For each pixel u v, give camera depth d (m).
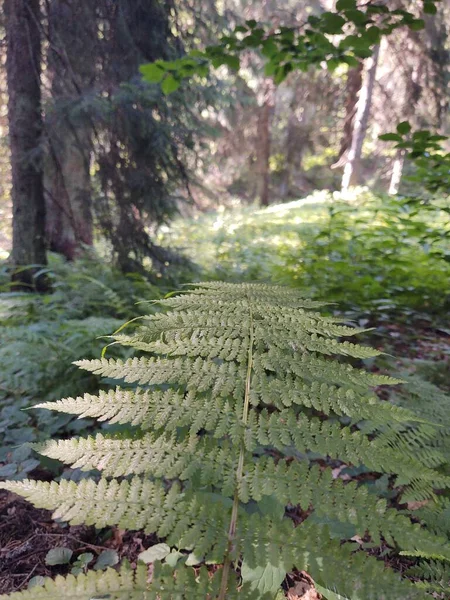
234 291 1.87
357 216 10.21
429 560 2.01
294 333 1.52
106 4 6.13
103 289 5.47
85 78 6.41
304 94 18.05
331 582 0.99
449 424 2.43
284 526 1.08
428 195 8.89
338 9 4.33
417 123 15.78
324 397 1.31
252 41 4.77
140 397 1.29
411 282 6.14
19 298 5.37
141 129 6.40
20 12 5.90
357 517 1.06
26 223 6.41
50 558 2.05
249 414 1.26
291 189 21.83
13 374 3.40
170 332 1.51
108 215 6.87
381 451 1.18
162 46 6.62
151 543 2.20
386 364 3.82
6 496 2.45
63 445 1.21
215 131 7.89
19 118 6.16
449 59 15.26
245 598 1.01
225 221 13.23
